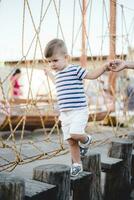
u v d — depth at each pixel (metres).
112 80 8.62
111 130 7.73
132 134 5.38
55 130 8.12
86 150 3.69
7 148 5.32
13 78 8.39
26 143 5.83
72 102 3.56
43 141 6.11
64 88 3.59
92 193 3.83
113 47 7.48
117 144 4.57
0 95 6.45
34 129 7.82
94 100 8.61
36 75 9.50
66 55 3.64
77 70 3.58
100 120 8.59
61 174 3.14
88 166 3.81
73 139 3.59
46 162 4.64
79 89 3.59
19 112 7.21
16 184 2.74
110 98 8.72
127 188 4.68
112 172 4.56
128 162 4.62
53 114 7.55
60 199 3.15
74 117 3.56
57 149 5.12
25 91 9.44
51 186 3.06
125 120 8.27
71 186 3.44
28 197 2.85
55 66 3.60
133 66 3.55
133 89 8.49
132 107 8.66
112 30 7.79
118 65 3.53
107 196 4.62
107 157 4.57
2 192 2.75
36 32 4.43
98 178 3.90
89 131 7.43
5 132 7.40
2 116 6.84
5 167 4.17
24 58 4.50
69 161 4.72
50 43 3.63
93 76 3.55
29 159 4.59
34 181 3.16
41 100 7.73
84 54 7.39
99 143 5.70
